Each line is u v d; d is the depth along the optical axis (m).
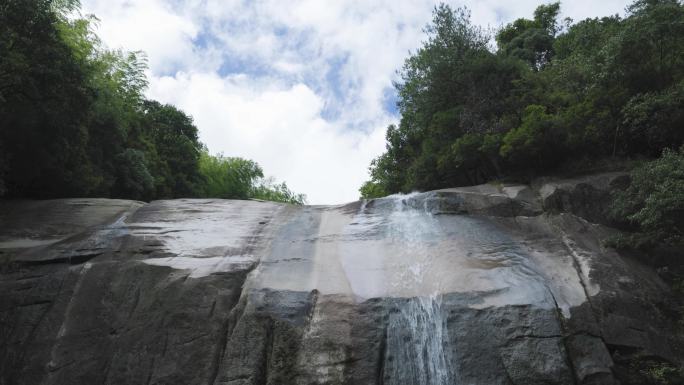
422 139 31.89
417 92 29.78
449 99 28.12
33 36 16.34
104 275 14.23
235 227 17.33
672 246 15.00
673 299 13.62
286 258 15.19
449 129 26.08
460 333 12.17
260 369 11.77
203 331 12.53
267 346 12.13
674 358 12.04
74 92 17.66
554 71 25.67
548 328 11.99
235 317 12.73
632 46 19.62
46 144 18.48
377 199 19.05
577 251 14.71
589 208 17.00
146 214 18.17
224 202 19.92
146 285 13.78
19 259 14.63
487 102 25.05
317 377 11.59
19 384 12.19
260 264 14.77
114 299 13.61
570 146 19.31
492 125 22.95
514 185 19.20
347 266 14.77
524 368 11.43
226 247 15.70
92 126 23.00
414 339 12.38
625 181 17.56
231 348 12.04
